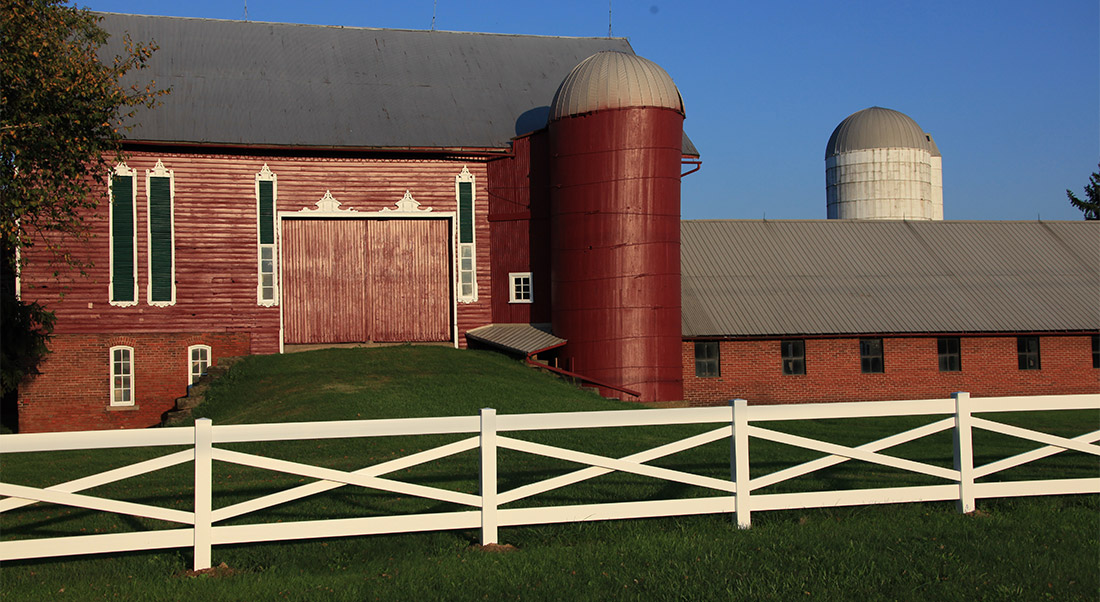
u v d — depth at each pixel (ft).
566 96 88.79
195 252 87.81
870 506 35.96
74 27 69.26
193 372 87.40
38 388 83.61
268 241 89.86
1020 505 36.37
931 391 100.37
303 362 83.87
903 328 99.60
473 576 28.02
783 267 109.19
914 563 29.19
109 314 85.51
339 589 27.22
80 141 63.16
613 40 118.83
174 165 87.51
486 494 31.42
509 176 94.99
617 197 86.79
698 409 33.35
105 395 85.15
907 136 154.51
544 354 90.74
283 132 90.48
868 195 154.51
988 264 112.98
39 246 83.46
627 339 86.43
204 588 27.55
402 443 52.95
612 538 32.24
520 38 115.85
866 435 59.00
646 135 86.84
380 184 92.79
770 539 31.37
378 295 93.09
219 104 92.07
